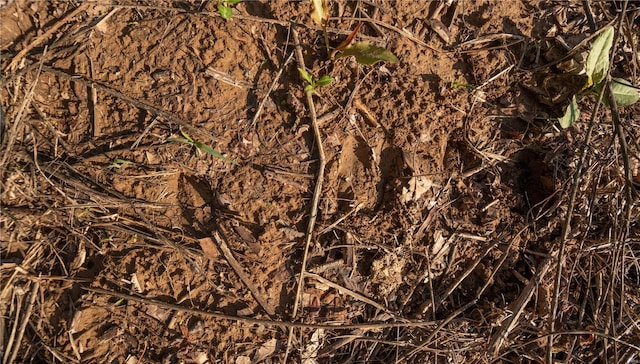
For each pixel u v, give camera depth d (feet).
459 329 2.99
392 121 2.98
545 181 3.04
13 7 2.84
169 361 2.86
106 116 2.88
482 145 3.03
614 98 2.81
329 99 2.96
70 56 2.86
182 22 2.90
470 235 3.01
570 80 3.04
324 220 2.95
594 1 3.08
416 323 2.95
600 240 3.05
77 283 2.86
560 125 3.03
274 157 2.93
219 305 2.89
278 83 2.93
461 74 3.02
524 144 3.05
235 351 2.89
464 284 3.03
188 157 2.90
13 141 2.83
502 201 3.03
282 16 2.93
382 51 2.82
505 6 3.05
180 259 2.89
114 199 2.87
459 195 3.02
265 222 2.92
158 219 2.89
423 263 2.99
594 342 3.05
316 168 2.95
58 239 2.87
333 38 2.95
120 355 2.86
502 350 3.01
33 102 2.85
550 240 3.04
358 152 2.98
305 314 2.93
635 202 3.04
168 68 2.89
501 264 3.02
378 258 2.96
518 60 3.04
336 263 2.95
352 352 2.96
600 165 3.02
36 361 2.85
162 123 2.89
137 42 2.89
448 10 3.02
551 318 2.75
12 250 2.85
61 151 2.86
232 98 2.92
